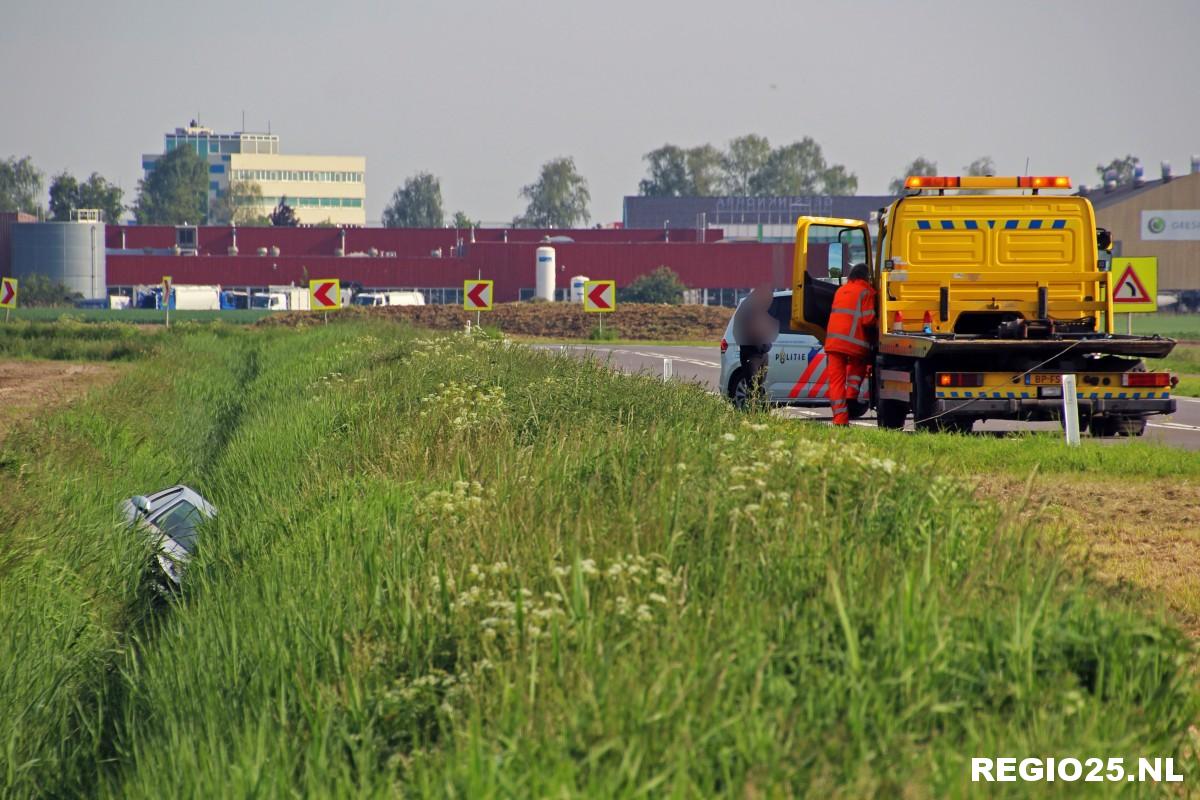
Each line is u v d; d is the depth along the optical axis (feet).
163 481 159.63
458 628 57.88
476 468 101.04
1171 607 76.89
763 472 74.23
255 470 136.26
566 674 48.19
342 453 125.70
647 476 82.02
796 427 112.88
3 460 129.39
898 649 46.80
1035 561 61.67
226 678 63.93
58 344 432.25
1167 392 172.24
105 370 352.49
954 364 174.19
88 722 72.18
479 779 40.22
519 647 52.90
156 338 469.98
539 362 196.24
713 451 88.58
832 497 72.23
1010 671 47.29
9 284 613.93
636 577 57.82
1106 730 44.70
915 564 56.70
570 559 63.67
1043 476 134.00
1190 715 50.98
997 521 69.62
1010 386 171.32
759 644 46.88
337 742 49.88
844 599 51.67
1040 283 184.24
